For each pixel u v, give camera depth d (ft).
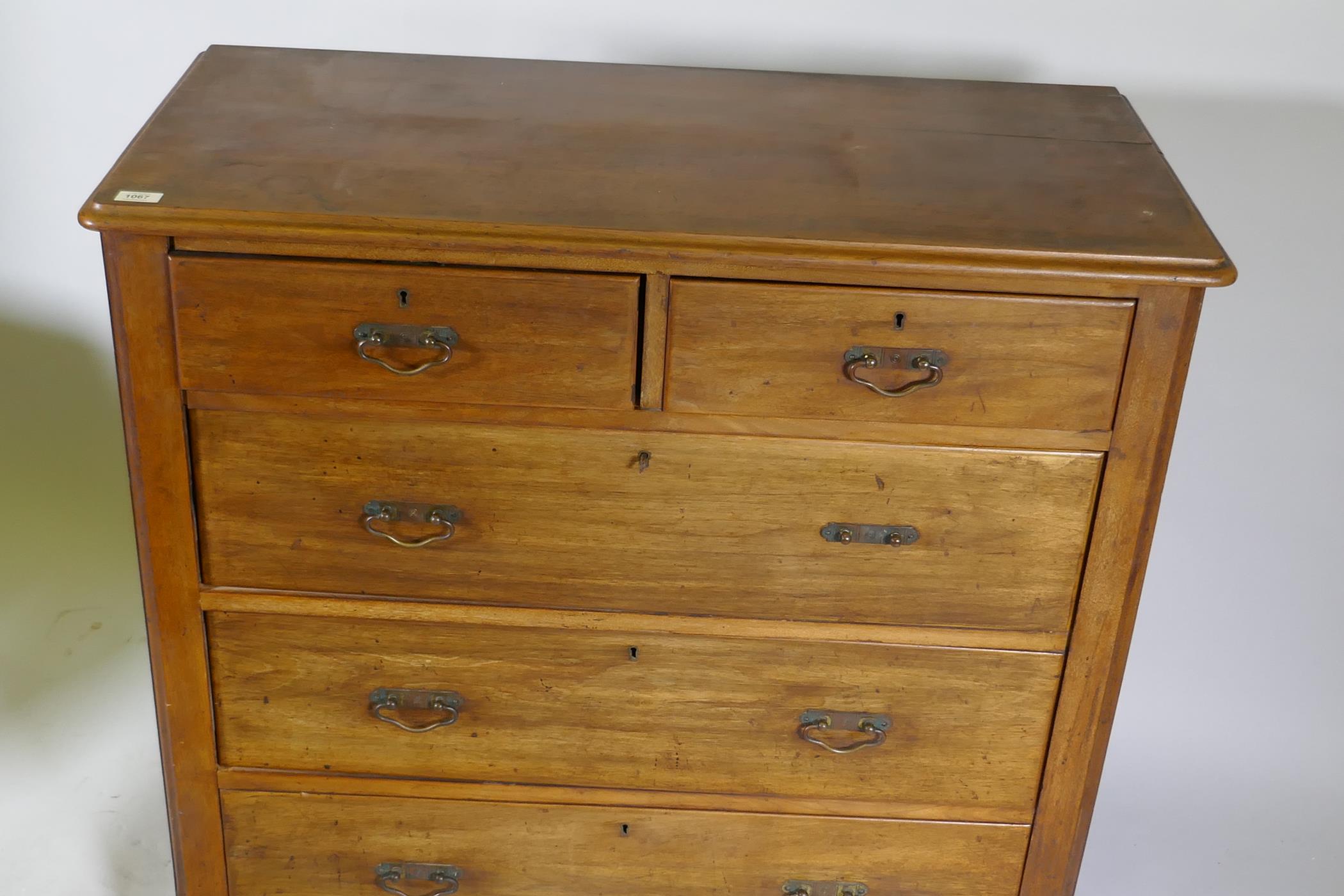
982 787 5.95
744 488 5.36
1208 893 7.56
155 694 5.80
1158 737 8.30
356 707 5.82
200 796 6.00
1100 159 5.72
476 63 6.38
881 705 5.79
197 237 4.93
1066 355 5.09
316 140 5.49
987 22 6.95
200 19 7.06
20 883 7.06
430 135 5.59
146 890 7.06
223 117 5.63
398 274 4.98
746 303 5.01
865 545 5.47
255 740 5.89
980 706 5.78
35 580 8.32
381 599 5.61
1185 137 7.14
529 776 5.96
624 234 4.88
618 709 5.82
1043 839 6.05
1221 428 7.67
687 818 6.03
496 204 5.04
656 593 5.58
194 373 5.17
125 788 7.55
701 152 5.58
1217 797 8.05
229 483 5.40
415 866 6.16
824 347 5.09
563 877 6.19
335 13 7.04
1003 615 5.59
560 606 5.62
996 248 4.91
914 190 5.34
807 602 5.58
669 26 7.04
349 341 5.10
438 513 5.42
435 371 5.15
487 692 5.79
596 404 5.20
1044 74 7.06
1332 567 7.92
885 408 5.19
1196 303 5.00
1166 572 8.02
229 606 5.61
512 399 5.20
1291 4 6.82
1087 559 5.46
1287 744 8.25
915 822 6.02
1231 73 6.99
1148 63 7.00
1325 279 7.33
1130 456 5.27
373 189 5.10
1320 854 7.78
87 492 8.22
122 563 8.39
